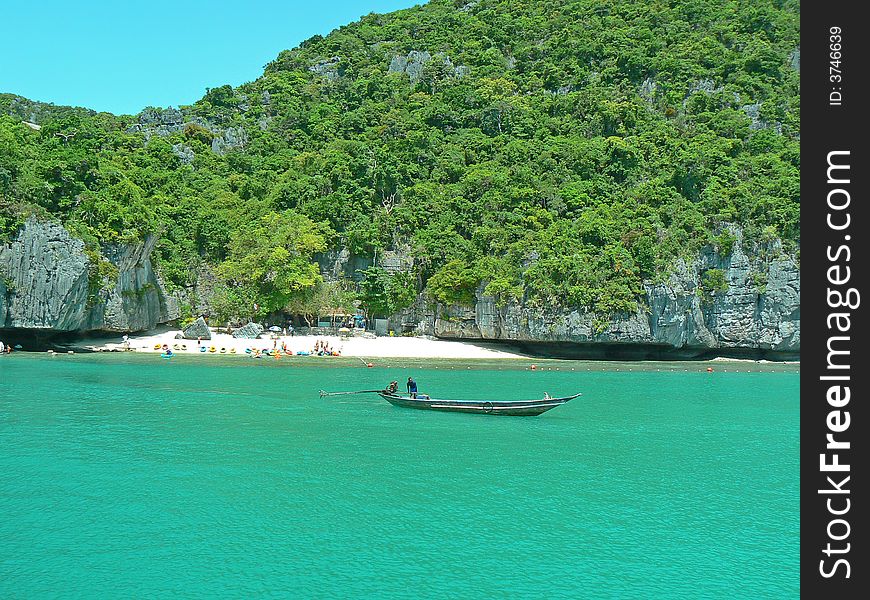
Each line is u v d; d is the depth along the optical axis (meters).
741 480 33.03
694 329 95.38
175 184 124.00
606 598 20.72
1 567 21.92
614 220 103.25
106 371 67.19
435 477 32.16
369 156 128.25
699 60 151.38
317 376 68.50
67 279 81.06
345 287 108.50
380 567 22.42
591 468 34.53
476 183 118.88
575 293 93.88
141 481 30.64
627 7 178.38
